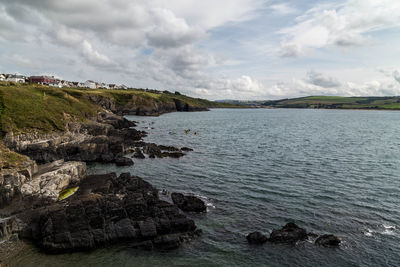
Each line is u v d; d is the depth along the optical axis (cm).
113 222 2500
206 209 3088
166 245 2355
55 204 2827
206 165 5034
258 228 2684
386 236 2527
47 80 15325
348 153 6175
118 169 4772
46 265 2112
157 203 2981
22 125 5097
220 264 2159
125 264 2147
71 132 5781
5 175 2823
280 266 2139
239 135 9462
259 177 4269
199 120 15975
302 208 3111
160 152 5984
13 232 2456
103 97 14288
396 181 4044
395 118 19788
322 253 2281
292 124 14462
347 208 3105
